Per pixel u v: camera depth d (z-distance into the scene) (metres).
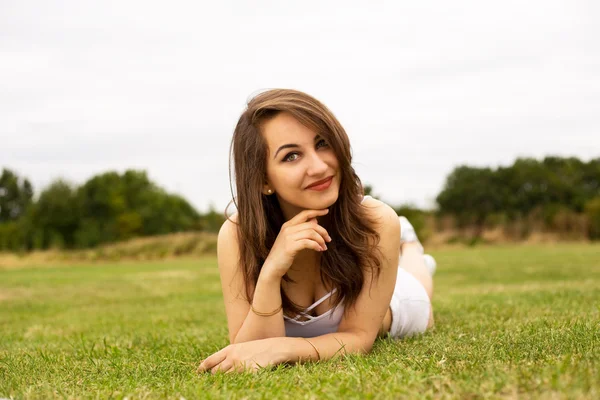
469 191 38.59
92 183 38.34
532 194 37.94
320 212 2.32
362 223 2.43
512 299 5.07
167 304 7.52
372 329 2.59
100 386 2.09
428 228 32.09
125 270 17.66
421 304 3.16
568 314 3.51
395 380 1.78
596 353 1.96
